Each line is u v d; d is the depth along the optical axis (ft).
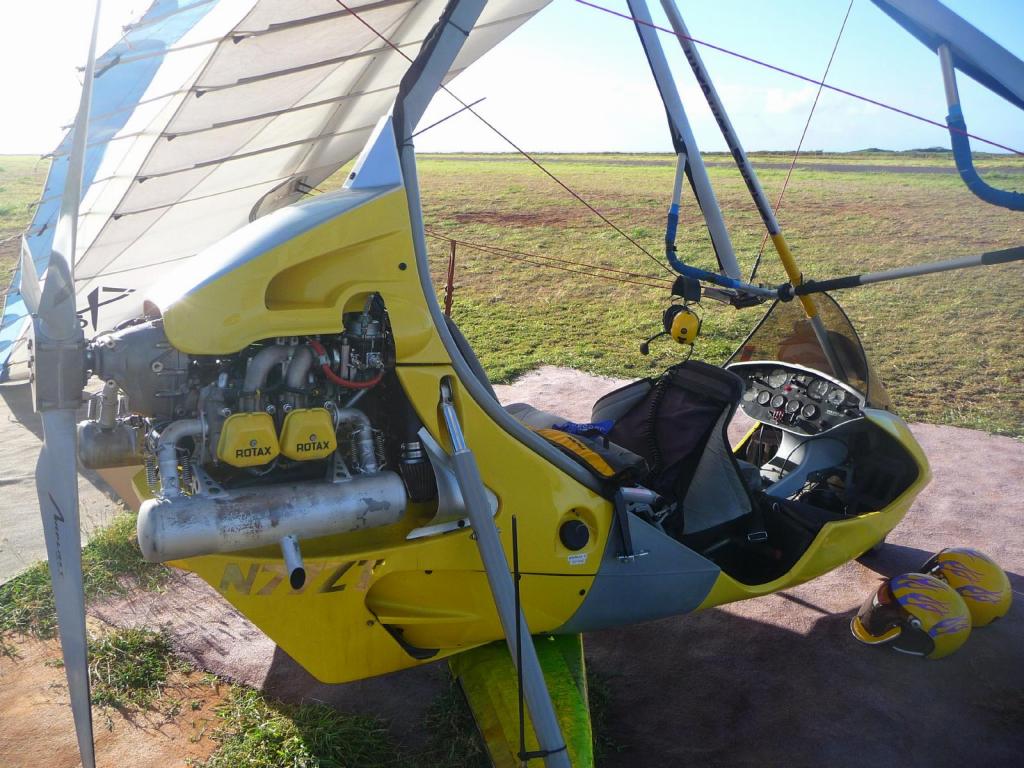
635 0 16.80
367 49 15.49
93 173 15.42
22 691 12.05
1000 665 13.04
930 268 12.05
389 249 9.21
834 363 16.19
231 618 14.14
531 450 10.25
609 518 10.90
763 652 13.39
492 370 28.37
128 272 21.77
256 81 14.34
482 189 91.25
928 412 24.61
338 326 8.84
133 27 13.02
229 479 9.04
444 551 9.77
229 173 18.66
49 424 8.32
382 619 9.93
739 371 17.51
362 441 9.11
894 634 12.92
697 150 17.12
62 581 8.34
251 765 10.37
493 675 10.48
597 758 10.78
